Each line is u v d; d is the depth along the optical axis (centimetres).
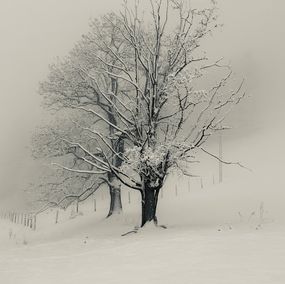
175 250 1030
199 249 1013
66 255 1160
